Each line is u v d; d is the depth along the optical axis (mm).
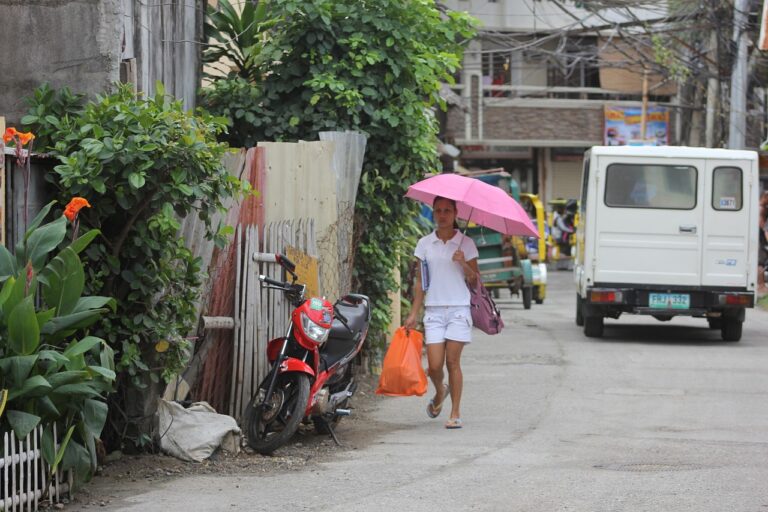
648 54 75312
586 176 42500
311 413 20281
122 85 19062
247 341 21625
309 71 27578
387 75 27578
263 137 27906
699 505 15758
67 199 17391
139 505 15773
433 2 29703
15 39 20250
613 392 28203
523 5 85625
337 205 24891
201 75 27469
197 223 20406
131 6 21453
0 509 14375
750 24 56500
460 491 16703
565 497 16266
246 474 18078
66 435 15398
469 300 23203
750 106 68375
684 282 40438
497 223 23594
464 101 86500
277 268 22500
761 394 27938
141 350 18594
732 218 40281
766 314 53656
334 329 20875
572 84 95938
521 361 34812
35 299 16453
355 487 17031
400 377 22578
